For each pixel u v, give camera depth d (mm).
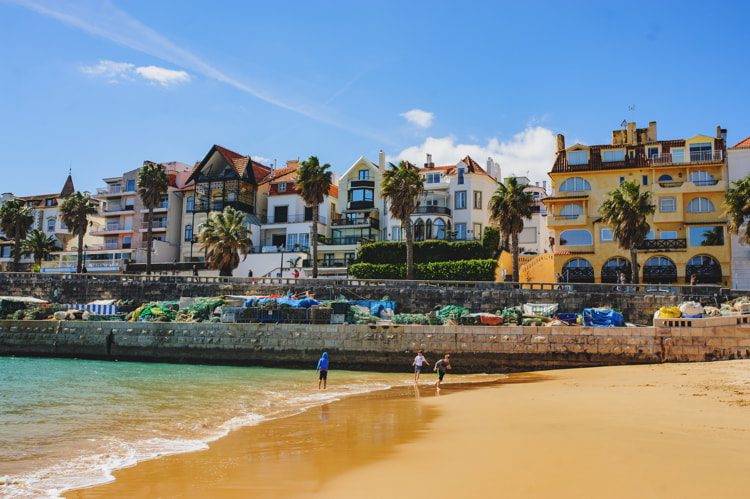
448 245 63938
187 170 93500
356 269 63594
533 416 18172
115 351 42656
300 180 60750
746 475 10469
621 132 67500
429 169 82375
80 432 17438
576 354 35906
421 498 9883
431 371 37312
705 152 60469
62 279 57500
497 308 46906
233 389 28328
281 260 71750
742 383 24672
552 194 64562
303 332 39625
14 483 11805
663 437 13891
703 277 57406
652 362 34781
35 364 39312
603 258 60719
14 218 79938
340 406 22516
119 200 94875
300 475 11828
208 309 46125
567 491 9805
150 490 11094
